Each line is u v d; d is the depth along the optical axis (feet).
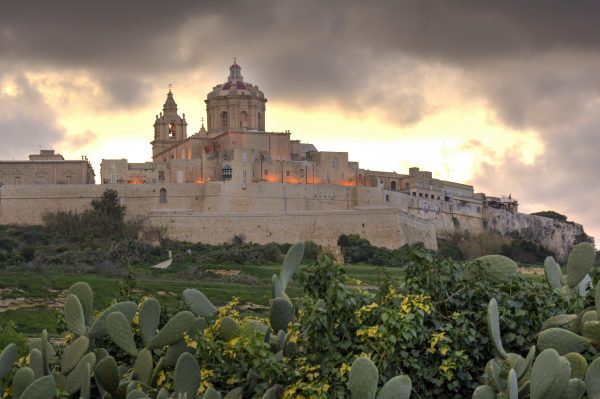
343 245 618.03
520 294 96.78
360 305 95.40
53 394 83.51
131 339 92.02
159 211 634.84
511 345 94.27
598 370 81.56
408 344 88.28
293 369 87.81
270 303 94.43
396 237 647.97
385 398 81.25
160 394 86.22
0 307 331.98
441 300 96.07
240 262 529.45
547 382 78.69
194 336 92.27
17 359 97.19
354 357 87.97
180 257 529.04
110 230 625.00
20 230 611.88
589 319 88.74
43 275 394.11
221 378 91.09
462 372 91.76
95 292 359.46
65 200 646.33
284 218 646.74
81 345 91.97
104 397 90.48
